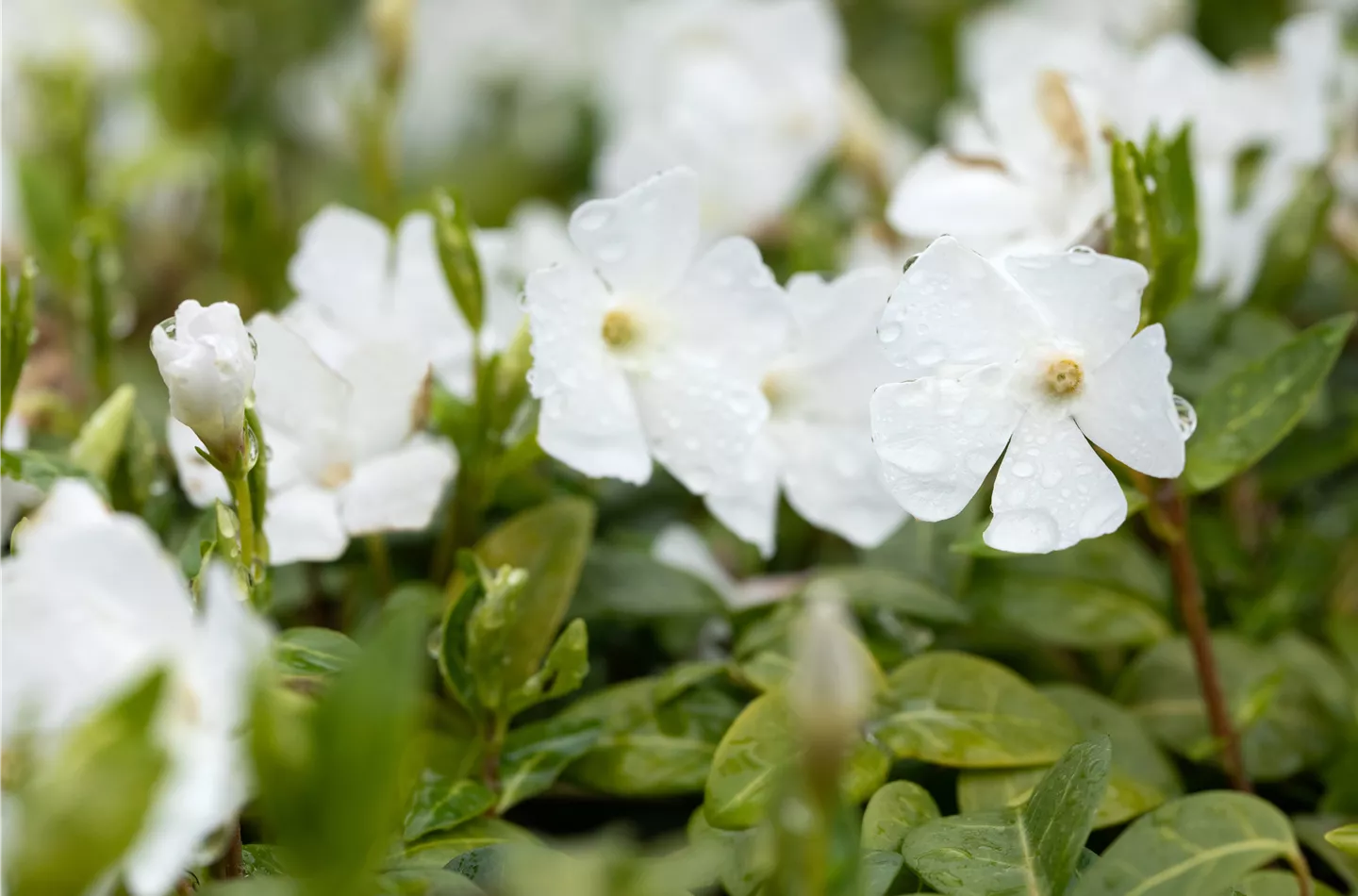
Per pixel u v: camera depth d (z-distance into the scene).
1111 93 0.43
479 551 0.40
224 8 0.61
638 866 0.34
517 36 0.70
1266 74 0.46
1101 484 0.37
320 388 0.39
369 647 0.33
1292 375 0.39
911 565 0.41
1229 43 0.59
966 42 0.60
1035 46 0.46
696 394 0.39
